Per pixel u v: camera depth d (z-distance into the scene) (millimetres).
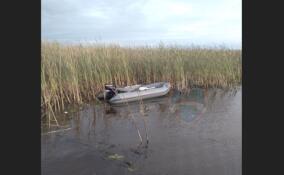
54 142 6809
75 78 10648
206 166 5531
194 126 8234
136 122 8648
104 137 7234
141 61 14516
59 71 10523
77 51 12180
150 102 11422
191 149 6422
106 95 10836
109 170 5367
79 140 6984
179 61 14023
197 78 14617
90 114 9453
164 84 12891
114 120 8820
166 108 10422
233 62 16672
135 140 7027
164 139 7098
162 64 14281
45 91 9367
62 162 5680
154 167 5492
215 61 15148
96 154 6125
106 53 13312
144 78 14297
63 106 9859
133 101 11250
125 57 13953
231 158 5898
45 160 5758
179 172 5285
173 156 6023
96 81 11820
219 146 6586
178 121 8758
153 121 8773
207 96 12570
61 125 8172
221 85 14641
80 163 5652
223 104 11094
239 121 8688
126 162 5727
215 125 8289
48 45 11703
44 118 8773
